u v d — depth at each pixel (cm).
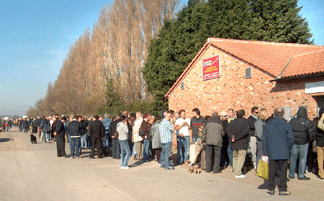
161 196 678
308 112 1083
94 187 764
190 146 1057
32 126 3353
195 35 2636
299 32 2752
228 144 1046
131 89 3559
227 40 1719
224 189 746
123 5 3906
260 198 662
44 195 685
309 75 1048
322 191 723
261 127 899
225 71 1549
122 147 1065
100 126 1379
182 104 1955
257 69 1334
